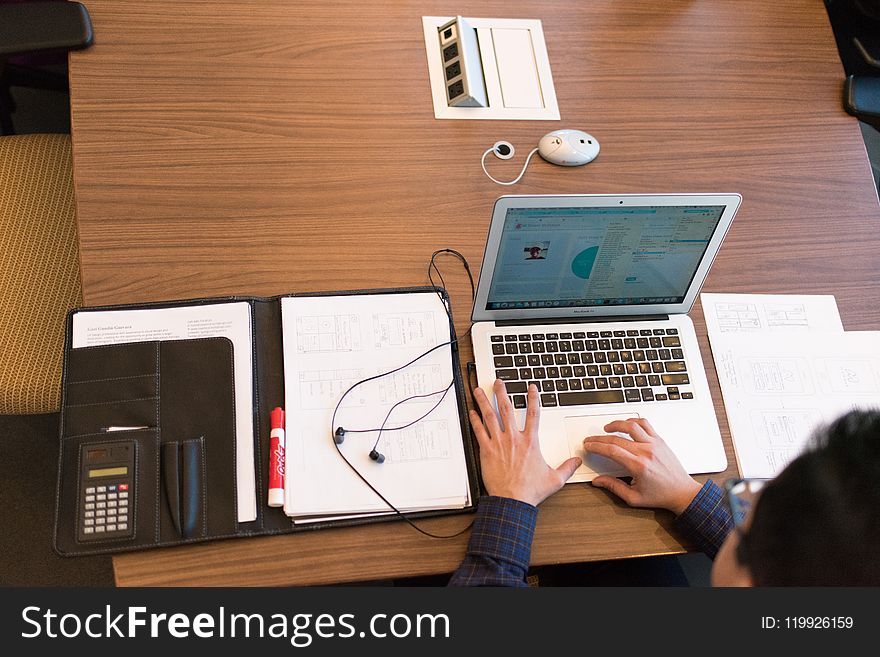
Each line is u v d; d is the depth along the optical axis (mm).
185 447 965
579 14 1435
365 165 1228
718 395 1145
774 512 662
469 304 1146
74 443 965
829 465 639
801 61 1465
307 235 1160
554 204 992
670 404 1117
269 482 971
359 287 1137
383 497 979
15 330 1239
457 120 1293
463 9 1395
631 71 1396
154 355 1013
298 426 1009
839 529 623
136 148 1176
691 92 1395
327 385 1041
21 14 1210
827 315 1233
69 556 914
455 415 1047
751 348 1184
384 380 1057
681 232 1059
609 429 1068
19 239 1314
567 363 1114
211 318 1055
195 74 1247
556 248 1050
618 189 1277
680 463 1049
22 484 1631
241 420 1003
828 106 1428
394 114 1276
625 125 1342
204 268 1114
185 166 1177
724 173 1325
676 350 1153
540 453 1024
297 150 1220
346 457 997
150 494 947
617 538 1017
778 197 1322
